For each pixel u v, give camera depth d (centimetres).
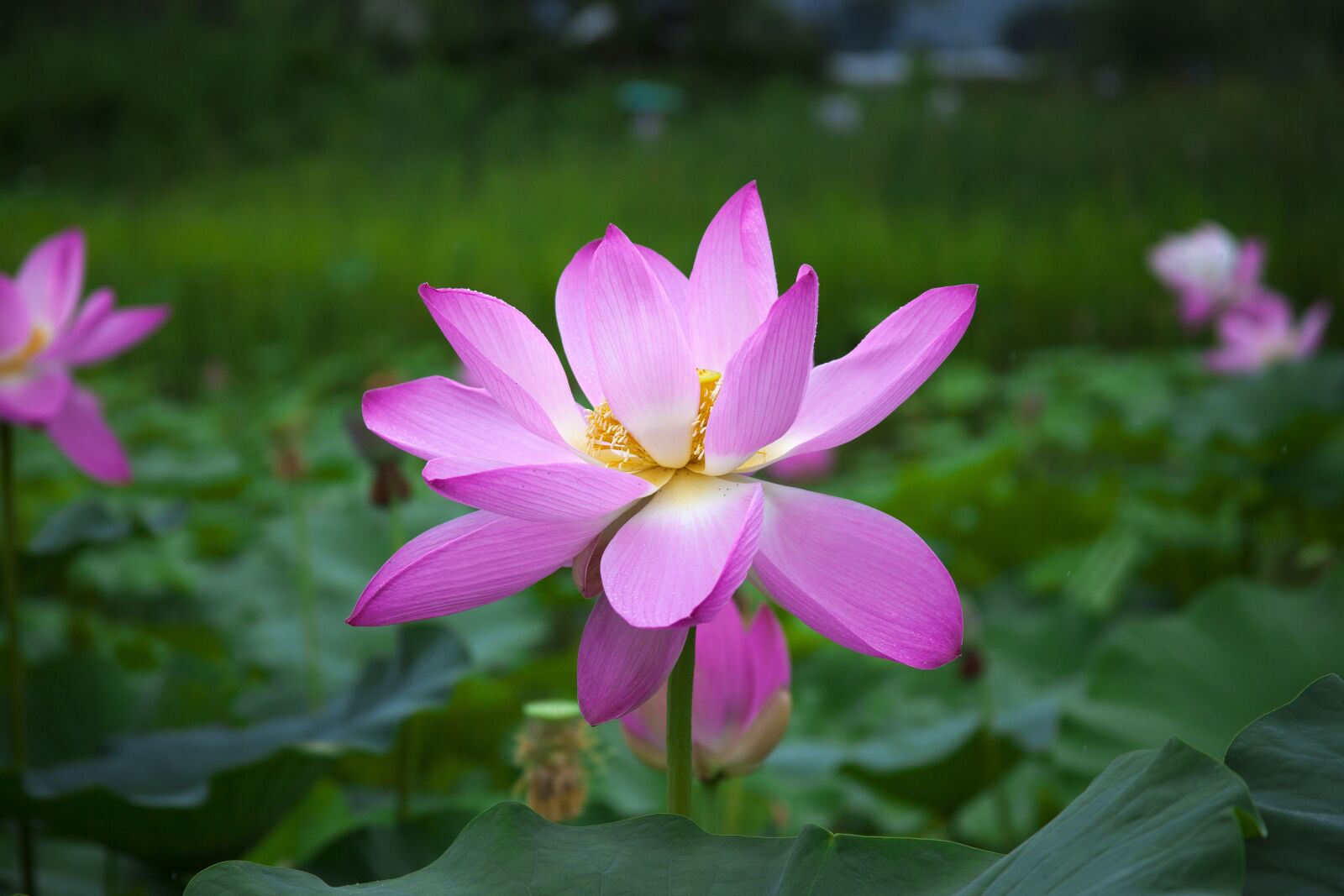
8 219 817
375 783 151
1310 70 861
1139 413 297
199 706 154
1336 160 674
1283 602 143
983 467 238
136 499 285
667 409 94
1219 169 702
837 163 819
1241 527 228
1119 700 137
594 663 93
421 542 94
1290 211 595
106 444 163
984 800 162
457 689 142
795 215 672
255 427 385
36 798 115
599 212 705
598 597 95
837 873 89
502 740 151
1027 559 237
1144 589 223
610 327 93
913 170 782
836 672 185
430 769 157
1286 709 90
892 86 1109
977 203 710
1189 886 81
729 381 91
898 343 95
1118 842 84
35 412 138
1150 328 493
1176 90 952
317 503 275
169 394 527
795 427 96
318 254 641
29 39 1327
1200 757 85
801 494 94
